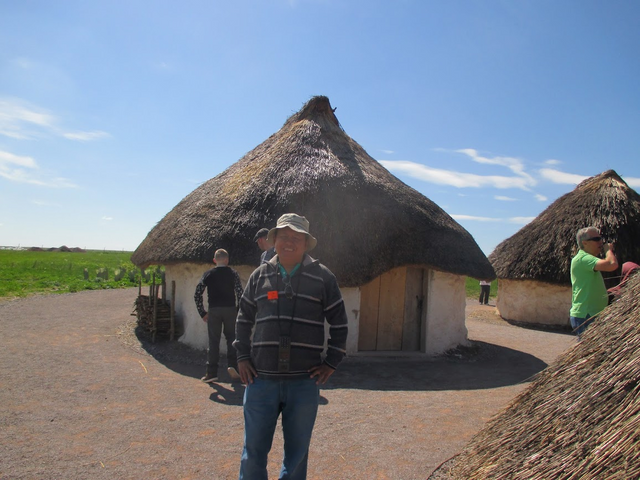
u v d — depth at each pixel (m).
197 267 8.46
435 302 8.81
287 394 2.98
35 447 4.20
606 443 2.58
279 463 4.05
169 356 7.89
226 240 7.90
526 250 14.07
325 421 5.06
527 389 3.65
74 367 7.00
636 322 3.11
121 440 4.43
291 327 2.99
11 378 6.30
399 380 7.00
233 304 6.53
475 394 6.37
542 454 2.92
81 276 24.55
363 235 8.14
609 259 5.07
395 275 8.94
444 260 8.52
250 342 3.21
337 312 3.12
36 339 8.88
